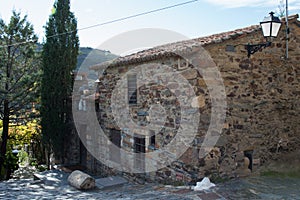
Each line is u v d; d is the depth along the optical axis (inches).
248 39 278.2
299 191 232.2
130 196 249.4
